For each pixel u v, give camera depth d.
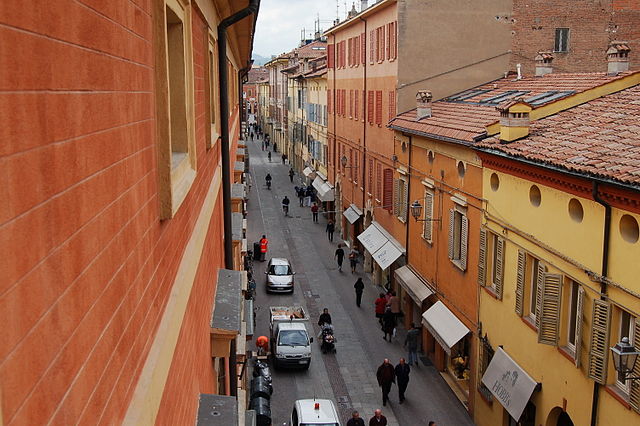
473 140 18.69
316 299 31.33
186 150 6.13
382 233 31.45
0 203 1.60
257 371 21.91
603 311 12.20
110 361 2.69
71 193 2.17
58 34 2.06
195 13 7.20
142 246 3.49
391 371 20.62
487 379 17.19
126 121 3.11
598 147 13.54
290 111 74.75
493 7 28.77
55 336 1.99
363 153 36.31
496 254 18.14
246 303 17.23
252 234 44.56
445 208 22.17
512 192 16.56
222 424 5.95
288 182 65.56
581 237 13.18
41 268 1.87
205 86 9.02
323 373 23.33
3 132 1.63
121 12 3.01
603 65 29.70
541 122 17.34
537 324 15.02
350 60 39.81
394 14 29.03
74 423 2.17
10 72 1.68
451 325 20.94
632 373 11.27
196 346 6.29
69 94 2.17
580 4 29.31
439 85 28.86
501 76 29.09
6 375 1.61
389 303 26.17
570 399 13.58
